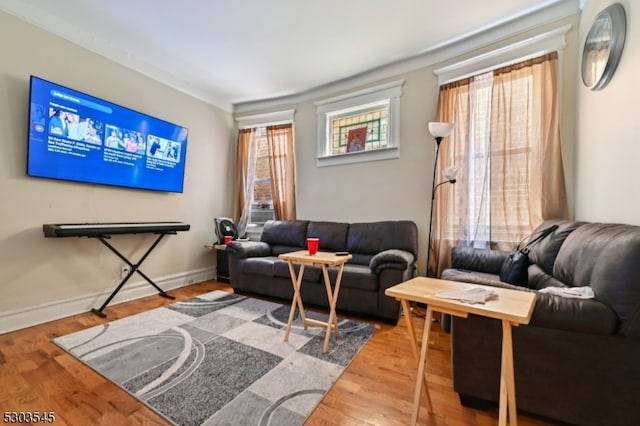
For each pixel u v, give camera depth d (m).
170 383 1.44
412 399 1.35
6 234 2.13
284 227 3.53
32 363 1.63
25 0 2.18
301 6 2.20
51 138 2.28
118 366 1.60
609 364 1.06
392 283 2.27
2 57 2.11
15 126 2.17
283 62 3.05
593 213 1.87
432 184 2.89
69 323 2.25
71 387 1.41
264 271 2.87
